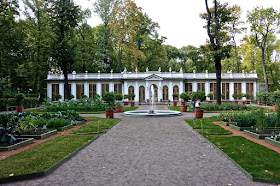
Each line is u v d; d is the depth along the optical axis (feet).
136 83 135.03
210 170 18.56
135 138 31.71
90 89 136.46
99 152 24.30
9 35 103.60
